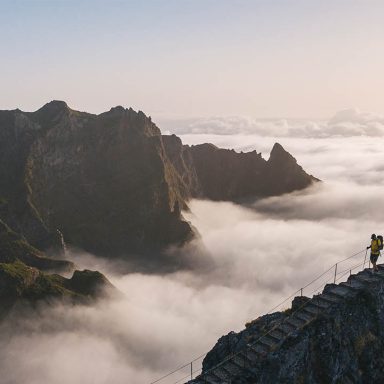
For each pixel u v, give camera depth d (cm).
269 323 3966
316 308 3572
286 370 3206
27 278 14075
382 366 3381
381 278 3731
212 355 4178
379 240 3756
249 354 3419
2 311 13088
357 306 3528
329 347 3338
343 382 3297
